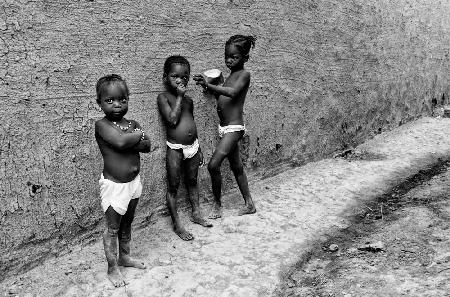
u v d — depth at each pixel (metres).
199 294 2.71
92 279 2.82
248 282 2.85
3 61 2.65
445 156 5.44
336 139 5.49
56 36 2.87
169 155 3.47
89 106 3.08
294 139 4.89
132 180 2.82
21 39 2.71
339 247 3.42
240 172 3.79
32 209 2.85
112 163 2.75
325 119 5.27
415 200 4.25
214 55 3.92
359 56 5.72
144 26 3.35
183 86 3.39
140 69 3.35
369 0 5.82
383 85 6.27
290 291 2.86
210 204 4.00
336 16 5.27
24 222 2.82
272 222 3.67
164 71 3.43
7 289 2.70
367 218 3.91
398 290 2.76
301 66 4.85
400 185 4.58
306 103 4.98
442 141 6.00
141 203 3.46
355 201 4.15
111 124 2.75
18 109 2.73
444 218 3.79
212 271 2.93
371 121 6.12
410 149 5.66
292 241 3.38
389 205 4.17
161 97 3.45
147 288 2.74
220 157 3.62
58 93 2.91
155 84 3.46
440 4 7.57
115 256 2.81
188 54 3.69
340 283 2.90
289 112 4.77
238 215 3.78
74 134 3.01
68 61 2.94
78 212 3.09
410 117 7.04
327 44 5.17
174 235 3.42
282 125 4.70
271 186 4.43
